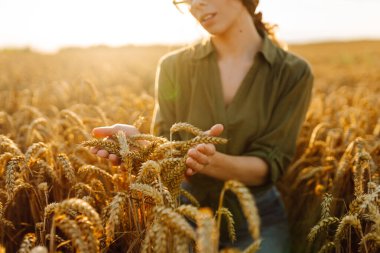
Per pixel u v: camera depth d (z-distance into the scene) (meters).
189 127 1.75
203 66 2.84
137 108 4.52
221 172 2.52
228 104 2.83
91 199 1.90
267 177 2.72
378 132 3.75
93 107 3.25
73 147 2.76
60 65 14.89
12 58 19.66
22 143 3.08
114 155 1.88
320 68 16.34
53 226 1.37
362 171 2.18
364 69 15.50
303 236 2.91
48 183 2.37
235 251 1.23
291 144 2.86
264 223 2.73
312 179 3.14
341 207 2.69
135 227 1.80
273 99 2.78
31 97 5.39
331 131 3.25
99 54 23.91
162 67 3.08
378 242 1.62
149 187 1.46
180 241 1.29
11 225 1.96
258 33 3.03
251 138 2.78
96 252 1.46
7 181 1.86
